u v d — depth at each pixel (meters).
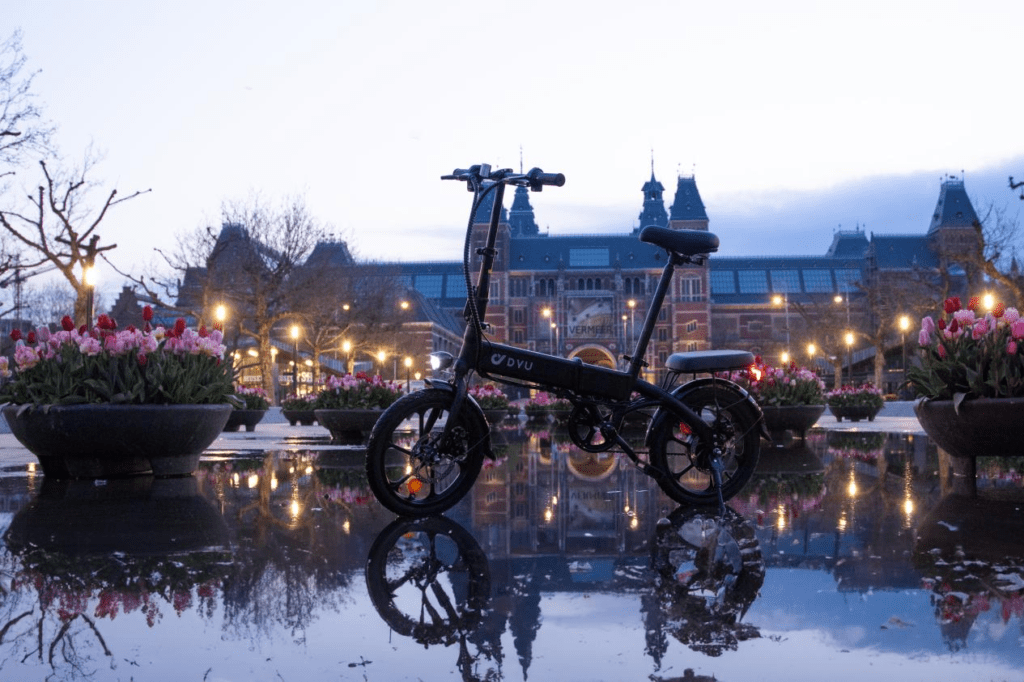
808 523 3.81
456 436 4.27
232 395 6.43
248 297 36.94
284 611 2.32
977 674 1.77
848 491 5.06
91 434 5.73
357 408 12.63
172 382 6.02
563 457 8.66
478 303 4.17
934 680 1.73
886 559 2.95
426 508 4.19
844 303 74.88
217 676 1.79
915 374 5.52
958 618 2.18
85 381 5.78
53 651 1.96
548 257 114.19
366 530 3.71
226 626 2.17
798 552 3.10
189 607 2.36
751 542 3.33
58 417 5.67
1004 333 5.15
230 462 7.68
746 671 1.80
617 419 4.33
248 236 36.94
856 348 67.69
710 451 4.35
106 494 5.00
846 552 3.09
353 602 2.42
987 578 2.63
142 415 5.75
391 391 13.05
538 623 2.20
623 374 4.24
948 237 89.19
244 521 3.96
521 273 110.69
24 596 2.48
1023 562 2.88
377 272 51.47
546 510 4.41
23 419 5.73
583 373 4.18
